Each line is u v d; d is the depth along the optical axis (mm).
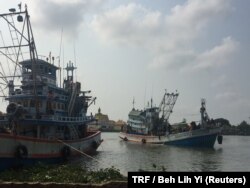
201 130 79500
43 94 41469
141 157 52969
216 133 78188
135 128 108750
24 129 39312
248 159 52188
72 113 50438
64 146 41062
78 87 52188
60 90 47406
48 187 18438
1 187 18422
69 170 23641
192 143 80625
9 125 35594
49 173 22562
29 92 42156
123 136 111500
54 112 44062
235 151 69625
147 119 101938
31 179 20891
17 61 35969
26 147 32562
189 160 50000
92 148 54312
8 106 34156
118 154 57688
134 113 110875
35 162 34281
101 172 22750
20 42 35750
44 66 43938
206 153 63000
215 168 41312
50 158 37594
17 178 21453
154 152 63250
